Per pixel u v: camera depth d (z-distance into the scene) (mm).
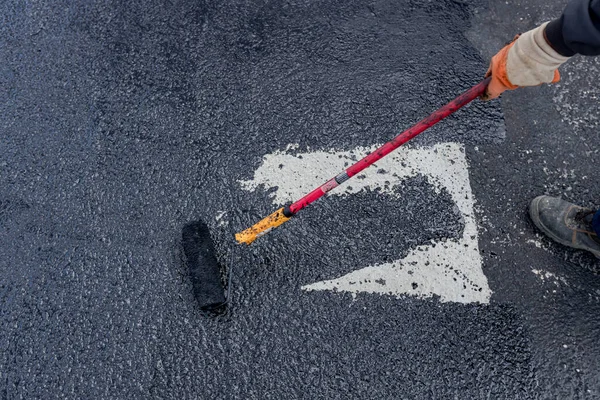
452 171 2697
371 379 2295
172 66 3002
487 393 2275
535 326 2383
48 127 2863
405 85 2928
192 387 2293
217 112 2861
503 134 2783
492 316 2396
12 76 3020
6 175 2748
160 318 2410
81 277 2500
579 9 1563
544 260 2518
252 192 2658
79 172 2734
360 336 2363
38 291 2480
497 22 3119
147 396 2283
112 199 2660
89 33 3125
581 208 2428
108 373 2322
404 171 2693
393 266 2494
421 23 3113
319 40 3064
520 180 2689
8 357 2357
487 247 2537
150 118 2855
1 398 2291
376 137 2789
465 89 2918
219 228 2578
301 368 2316
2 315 2438
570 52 1719
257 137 2793
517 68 1835
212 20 3137
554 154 2746
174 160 2740
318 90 2916
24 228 2613
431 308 2410
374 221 2588
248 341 2361
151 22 3143
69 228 2602
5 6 3223
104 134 2824
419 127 2041
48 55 3070
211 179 2691
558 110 2848
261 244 2533
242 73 2969
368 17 3135
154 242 2557
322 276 2475
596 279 2484
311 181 2680
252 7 3178
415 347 2344
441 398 2266
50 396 2293
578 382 2293
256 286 2453
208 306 2383
